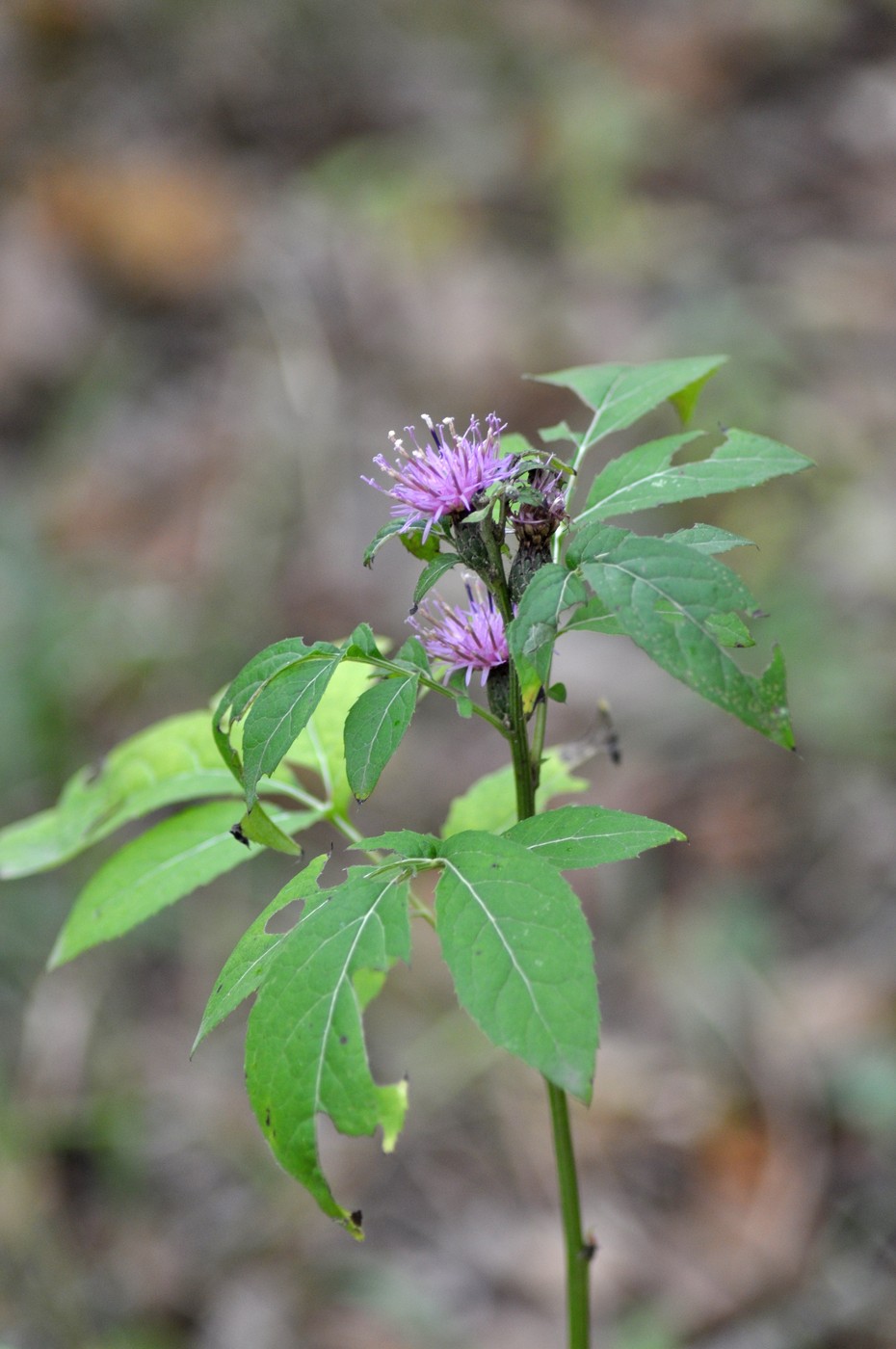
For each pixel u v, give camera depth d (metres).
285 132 9.01
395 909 1.52
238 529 6.52
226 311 7.73
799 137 9.31
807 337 7.23
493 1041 1.39
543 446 6.72
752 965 4.68
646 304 7.66
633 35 10.31
